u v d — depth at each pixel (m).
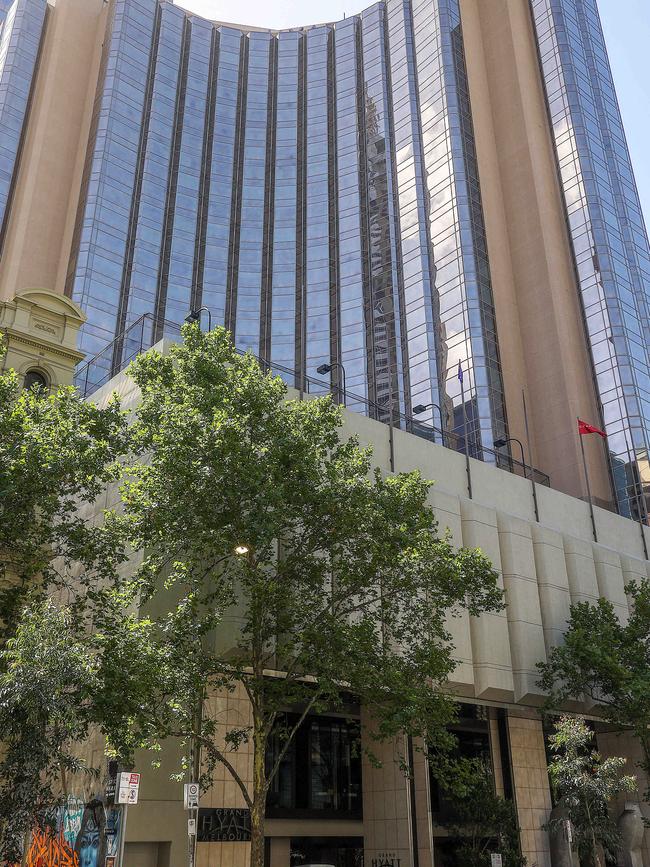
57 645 18.80
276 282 94.12
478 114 89.62
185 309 89.50
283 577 26.52
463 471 42.75
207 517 25.09
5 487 21.58
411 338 81.00
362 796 36.78
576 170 84.62
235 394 26.83
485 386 73.12
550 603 41.72
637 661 38.34
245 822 28.81
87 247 84.31
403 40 99.00
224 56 108.31
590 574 45.09
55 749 18.48
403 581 27.19
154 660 21.56
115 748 22.41
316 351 88.31
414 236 85.75
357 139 99.06
